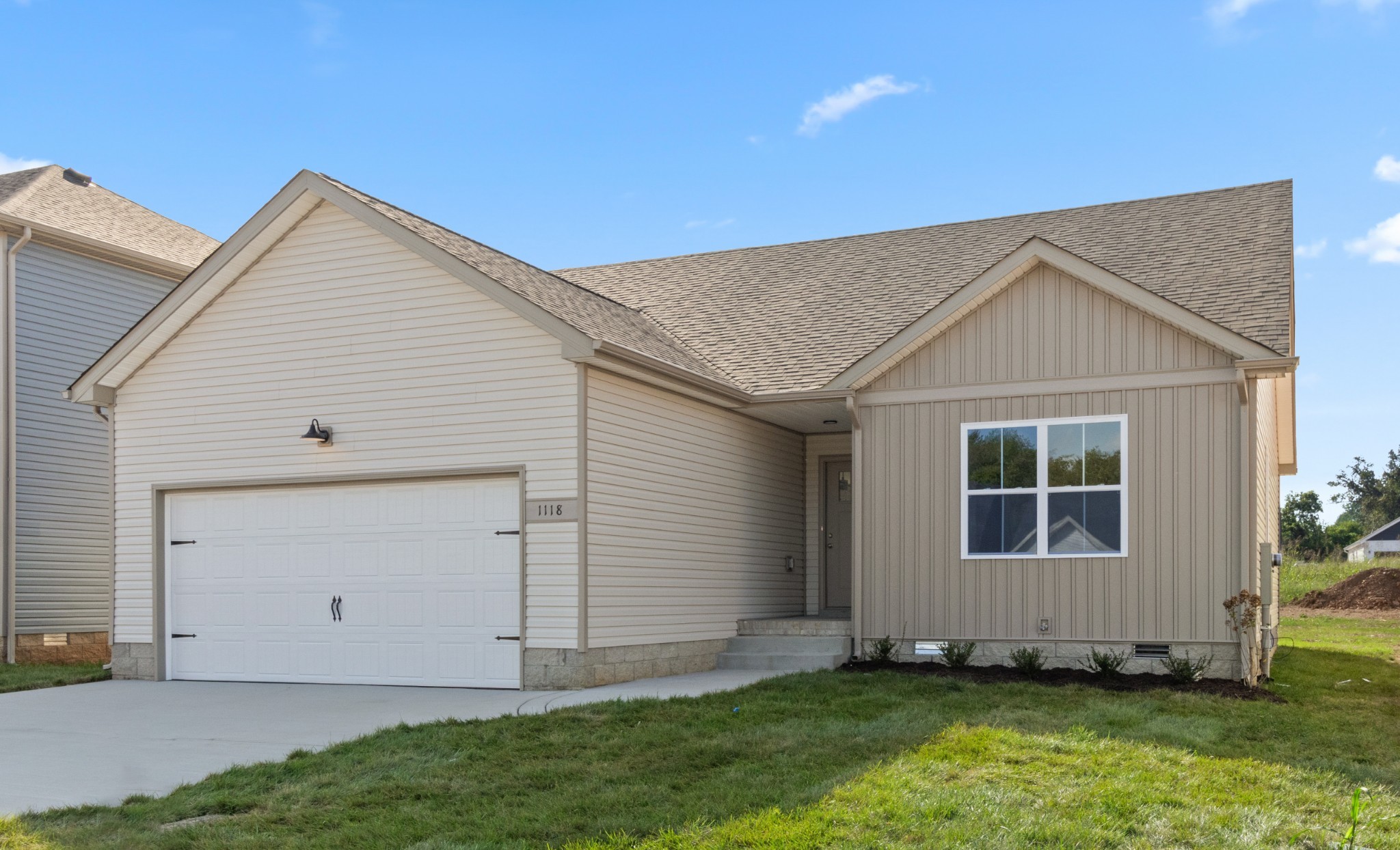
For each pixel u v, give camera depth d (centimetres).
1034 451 1448
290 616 1466
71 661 1903
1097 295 1430
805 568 1880
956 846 663
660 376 1410
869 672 1405
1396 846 694
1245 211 1772
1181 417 1380
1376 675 1525
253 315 1504
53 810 777
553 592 1312
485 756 918
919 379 1510
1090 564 1409
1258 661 1395
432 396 1392
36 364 1873
